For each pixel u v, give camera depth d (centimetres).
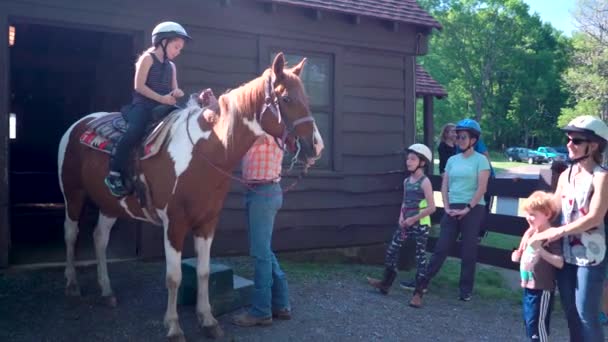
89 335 457
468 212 642
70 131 563
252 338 472
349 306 586
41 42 1012
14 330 458
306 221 778
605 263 399
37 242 755
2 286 554
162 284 589
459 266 866
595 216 377
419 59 6047
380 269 791
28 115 1140
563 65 5941
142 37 662
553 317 626
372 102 837
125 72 897
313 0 760
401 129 870
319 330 506
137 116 466
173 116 470
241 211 730
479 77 6003
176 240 446
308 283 659
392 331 524
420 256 619
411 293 673
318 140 416
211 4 697
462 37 5866
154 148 454
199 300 466
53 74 1133
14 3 582
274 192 482
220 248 716
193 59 698
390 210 859
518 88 6072
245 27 723
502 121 6181
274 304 521
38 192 1041
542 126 6272
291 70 440
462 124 645
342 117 806
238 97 432
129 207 493
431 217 858
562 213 409
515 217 727
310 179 779
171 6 672
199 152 440
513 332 555
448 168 662
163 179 449
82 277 607
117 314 505
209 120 442
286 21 752
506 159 5603
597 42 3947
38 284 570
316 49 780
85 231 845
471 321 582
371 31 822
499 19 5838
